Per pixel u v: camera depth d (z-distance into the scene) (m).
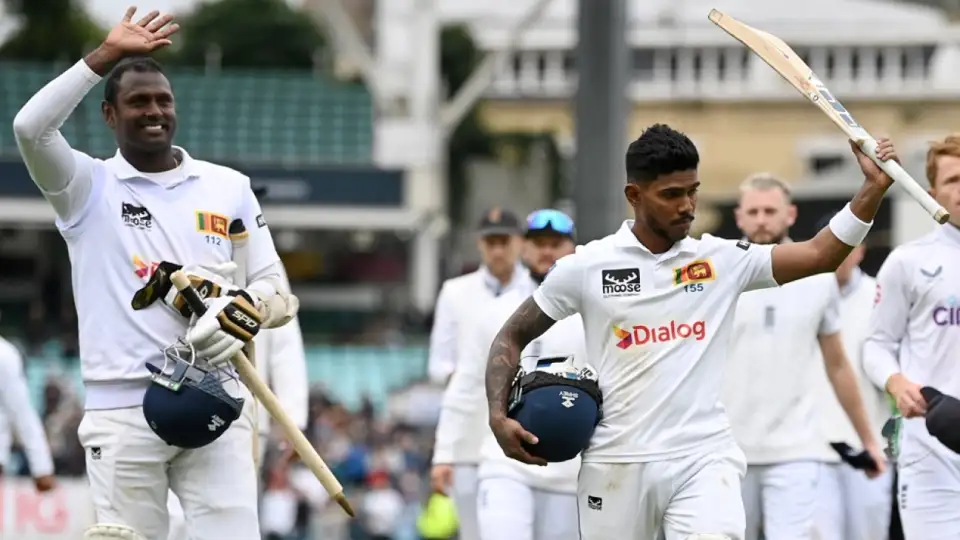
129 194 20.08
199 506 20.19
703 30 171.25
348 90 118.19
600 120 39.25
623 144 39.50
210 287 19.67
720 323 18.72
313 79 118.88
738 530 18.44
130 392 19.94
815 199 70.12
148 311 19.86
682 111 166.12
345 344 95.38
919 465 22.66
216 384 19.39
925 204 17.30
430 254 104.44
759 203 27.08
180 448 20.09
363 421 64.81
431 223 102.69
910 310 22.73
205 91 117.19
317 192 99.69
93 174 20.02
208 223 20.28
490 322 28.94
